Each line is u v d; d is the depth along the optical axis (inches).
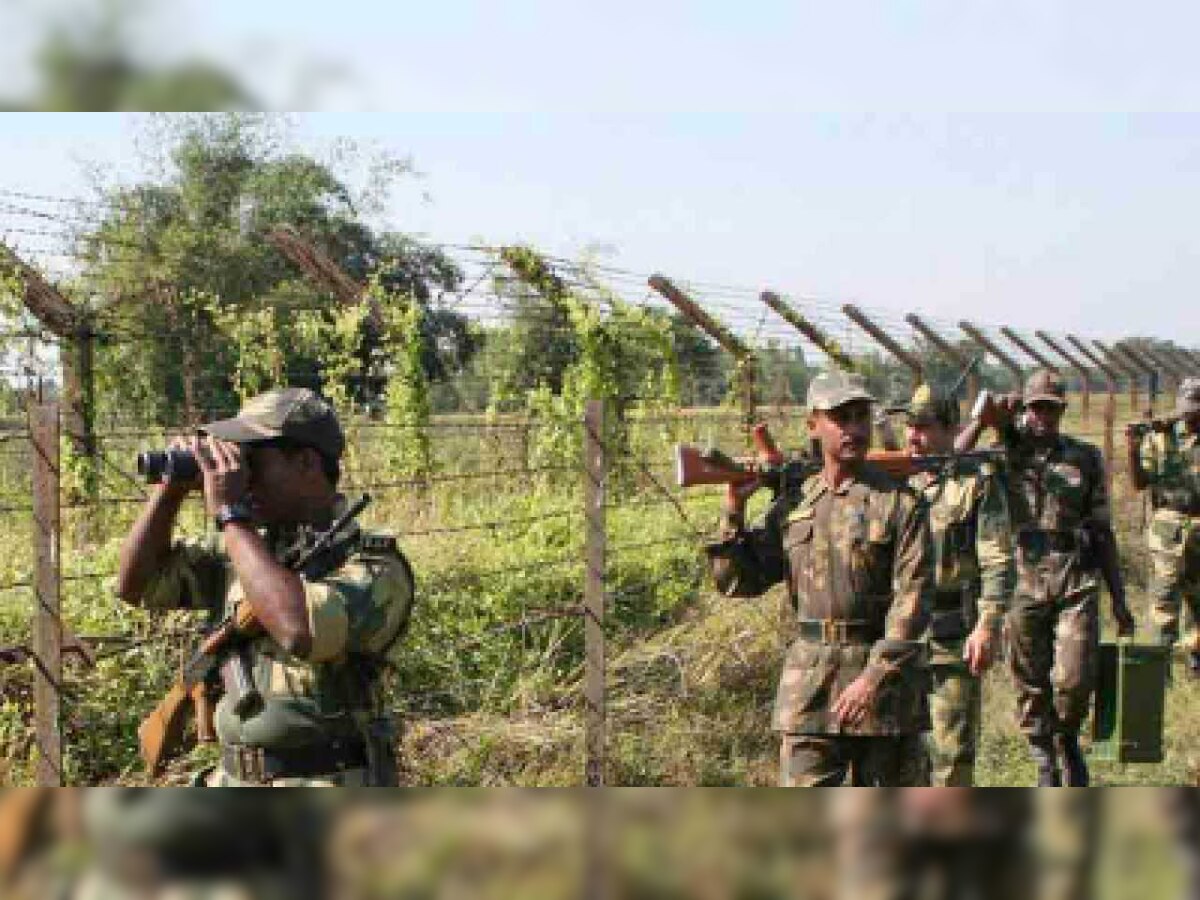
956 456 210.7
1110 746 240.7
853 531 166.9
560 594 278.7
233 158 1254.3
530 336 492.7
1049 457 246.5
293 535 111.0
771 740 262.7
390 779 109.4
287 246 468.4
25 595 230.4
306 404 111.4
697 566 315.0
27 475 345.7
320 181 1268.5
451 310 471.2
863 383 170.4
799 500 175.9
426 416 462.0
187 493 118.3
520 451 478.6
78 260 441.1
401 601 108.7
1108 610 414.0
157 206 1229.1
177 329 480.4
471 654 252.7
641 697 257.3
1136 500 638.5
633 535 327.6
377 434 459.5
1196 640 344.8
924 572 163.8
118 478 371.2
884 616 168.6
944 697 209.9
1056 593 246.4
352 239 1273.4
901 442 317.1
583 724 237.1
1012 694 315.9
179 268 1105.4
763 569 178.7
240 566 102.8
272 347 480.1
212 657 110.1
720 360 558.6
